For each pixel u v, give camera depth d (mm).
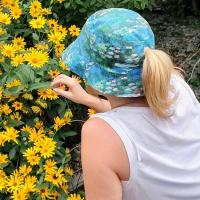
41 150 2979
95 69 1646
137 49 1575
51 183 2924
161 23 5227
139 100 1648
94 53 1631
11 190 2869
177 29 5102
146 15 5371
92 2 3938
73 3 3883
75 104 3570
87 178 1580
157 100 1539
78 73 1719
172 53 4770
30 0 3713
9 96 3107
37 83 3119
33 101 3240
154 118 1621
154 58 1516
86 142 1580
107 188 1562
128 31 1575
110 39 1577
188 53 4750
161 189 1629
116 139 1565
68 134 3287
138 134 1597
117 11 1642
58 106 3299
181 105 1709
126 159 1569
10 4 3557
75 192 3195
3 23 3430
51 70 3287
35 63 3172
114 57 1589
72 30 3693
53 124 3289
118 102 1665
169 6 5402
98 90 1640
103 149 1554
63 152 3191
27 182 2898
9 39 3617
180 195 1649
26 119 3256
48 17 4016
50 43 3533
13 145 3084
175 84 1766
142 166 1594
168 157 1633
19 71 3137
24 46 3561
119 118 1604
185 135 1662
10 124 3100
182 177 1642
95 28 1609
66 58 1759
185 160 1653
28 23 3693
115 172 1568
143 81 1536
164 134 1622
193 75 4410
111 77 1615
